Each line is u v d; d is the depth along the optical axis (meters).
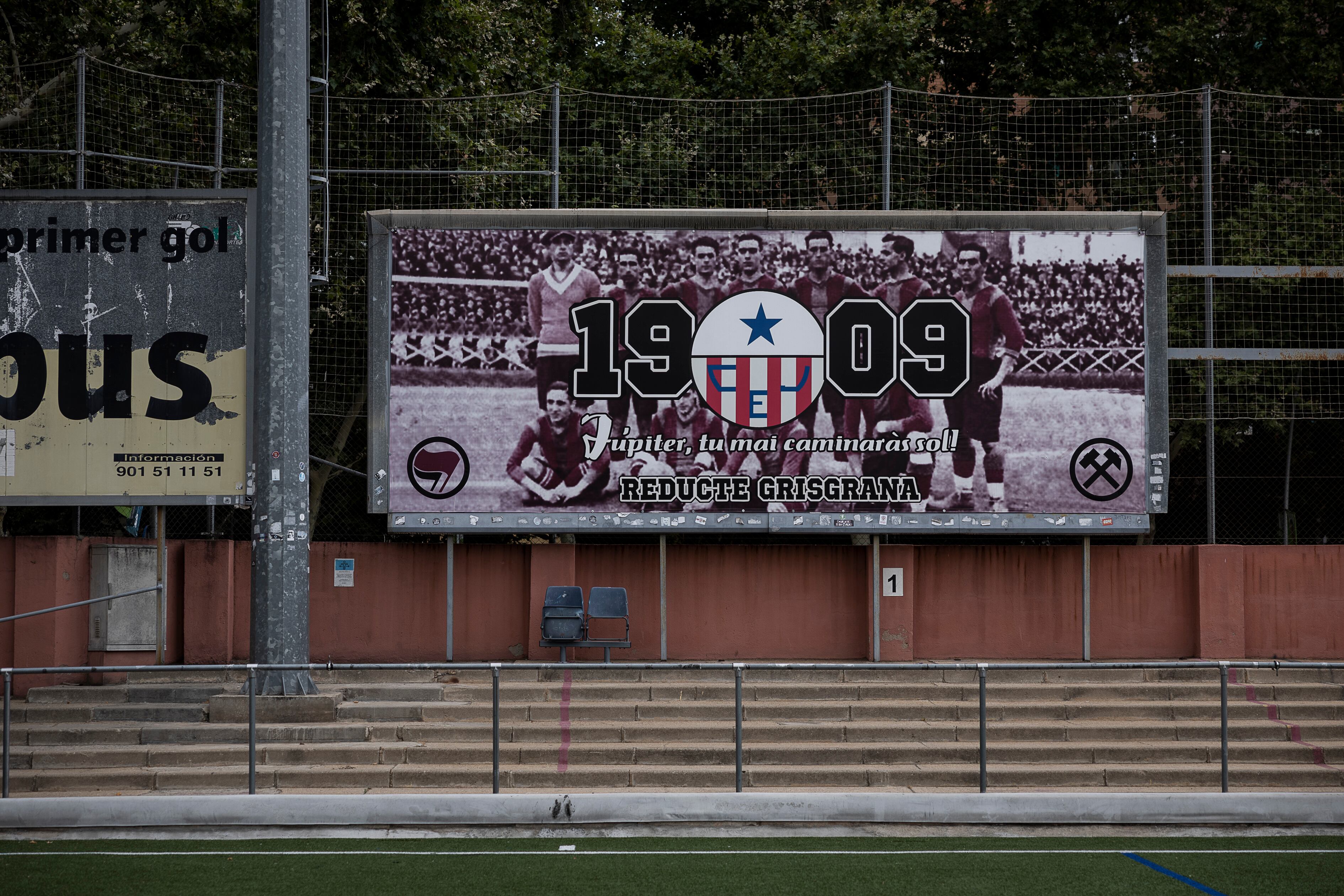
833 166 16.31
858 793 10.05
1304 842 9.53
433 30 17.64
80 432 13.75
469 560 14.31
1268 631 14.27
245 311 13.87
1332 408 14.88
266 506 12.51
